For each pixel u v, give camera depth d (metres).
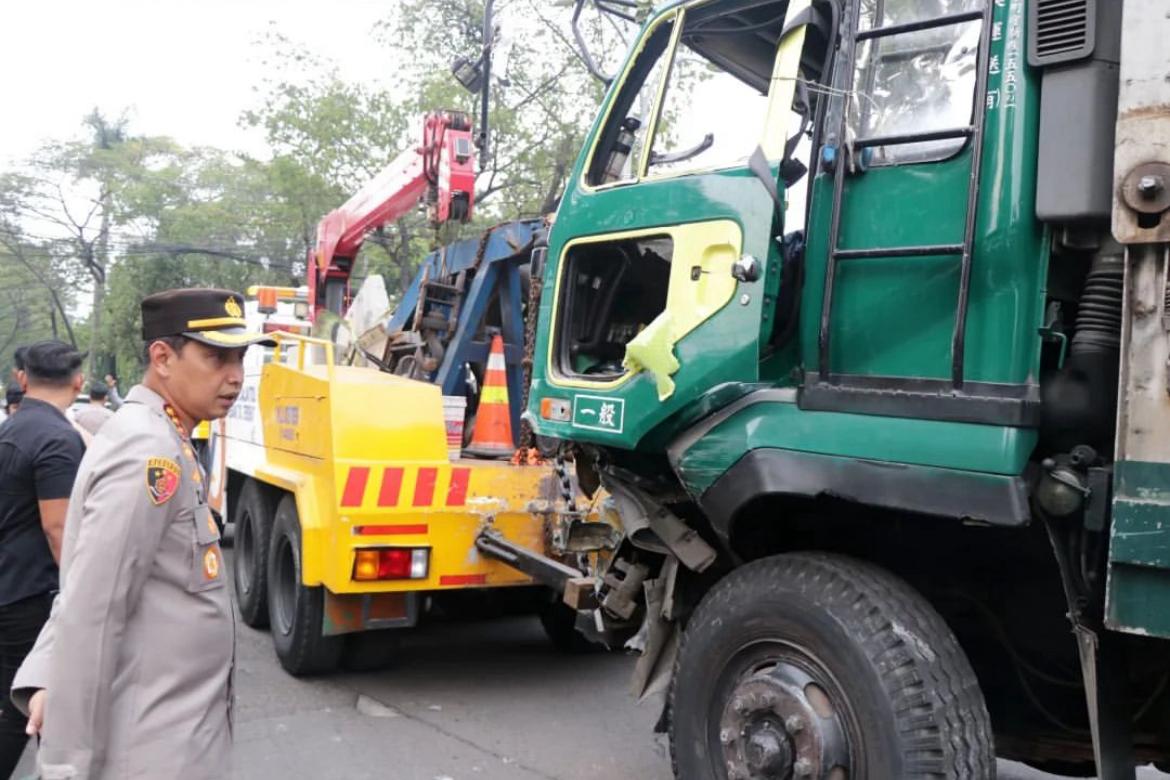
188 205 33.12
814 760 2.85
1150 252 2.43
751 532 3.53
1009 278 2.68
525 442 5.64
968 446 2.67
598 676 6.04
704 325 3.33
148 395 2.37
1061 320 2.83
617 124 4.03
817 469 2.96
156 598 2.23
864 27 3.10
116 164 39.06
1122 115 2.46
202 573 2.31
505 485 5.31
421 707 5.36
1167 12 2.42
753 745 3.00
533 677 5.98
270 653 6.32
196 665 2.27
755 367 3.20
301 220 24.44
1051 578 3.21
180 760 2.19
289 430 6.00
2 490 3.68
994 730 3.58
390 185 8.30
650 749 4.77
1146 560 2.36
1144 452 2.39
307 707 5.30
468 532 5.22
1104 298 2.70
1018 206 2.69
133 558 2.14
